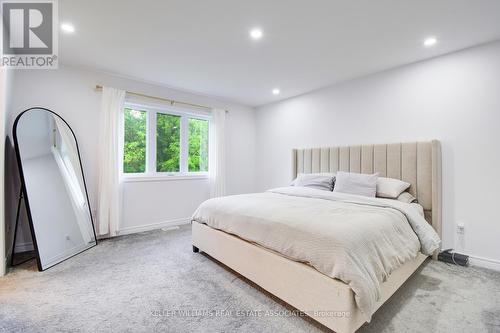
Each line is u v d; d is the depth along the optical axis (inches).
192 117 158.2
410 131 106.8
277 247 64.0
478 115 89.9
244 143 182.1
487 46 88.4
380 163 112.9
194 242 101.3
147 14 74.0
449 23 76.9
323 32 83.4
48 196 94.8
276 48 95.3
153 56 103.1
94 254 99.3
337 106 134.7
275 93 152.3
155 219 139.2
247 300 66.8
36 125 96.3
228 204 90.0
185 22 78.3
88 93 117.3
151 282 76.4
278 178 170.2
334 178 121.3
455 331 54.4
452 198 95.3
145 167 138.8
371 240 56.9
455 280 77.9
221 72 119.6
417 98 104.9
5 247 83.4
